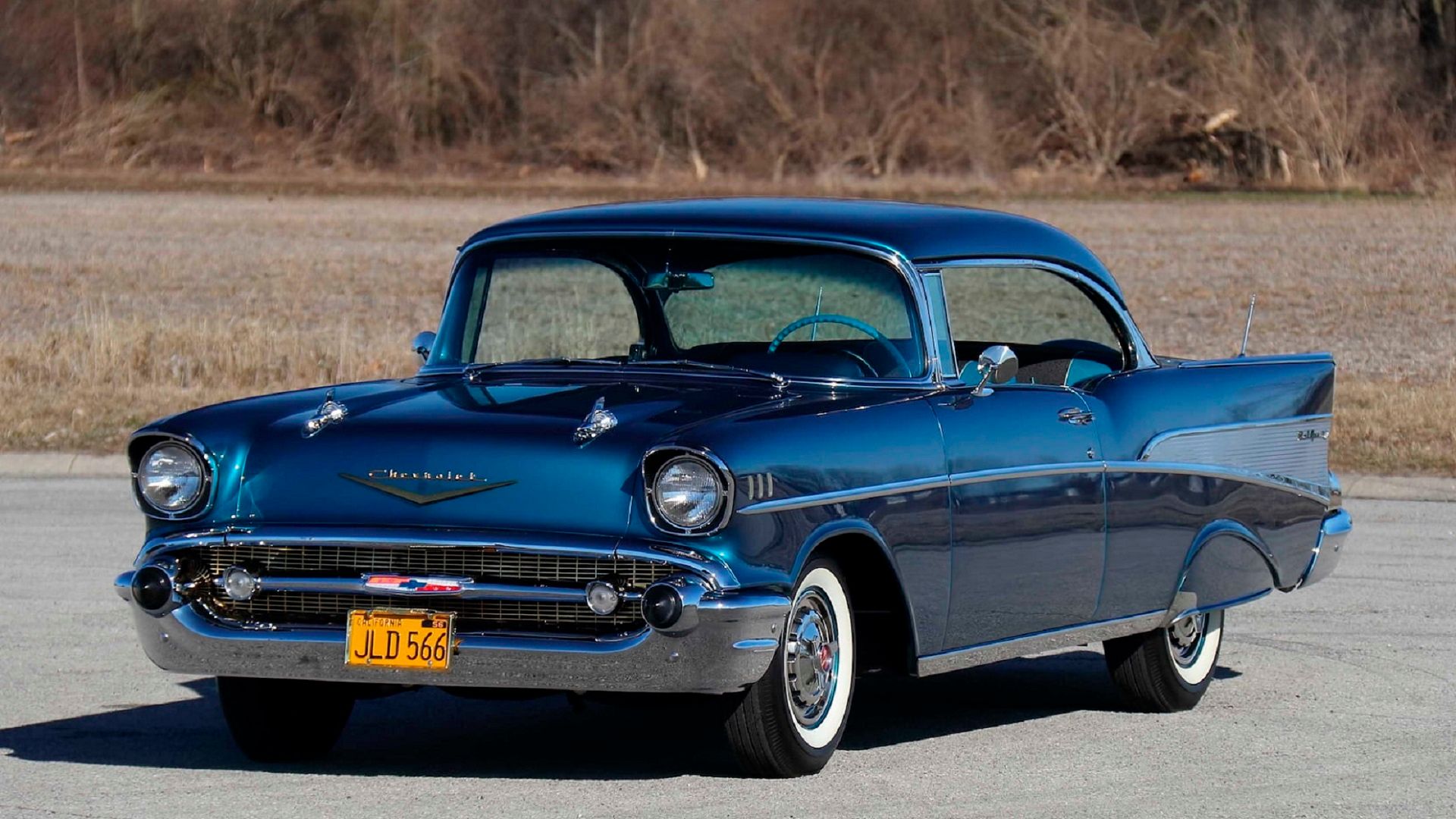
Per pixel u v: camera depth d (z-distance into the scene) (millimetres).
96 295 48844
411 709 13469
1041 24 116562
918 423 11219
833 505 10453
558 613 9922
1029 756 11977
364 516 10164
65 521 22609
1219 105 111250
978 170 108188
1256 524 13898
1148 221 75500
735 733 10609
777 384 11516
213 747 12016
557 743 12211
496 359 12539
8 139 114812
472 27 122062
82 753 11766
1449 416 29500
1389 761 11953
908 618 11102
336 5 120312
